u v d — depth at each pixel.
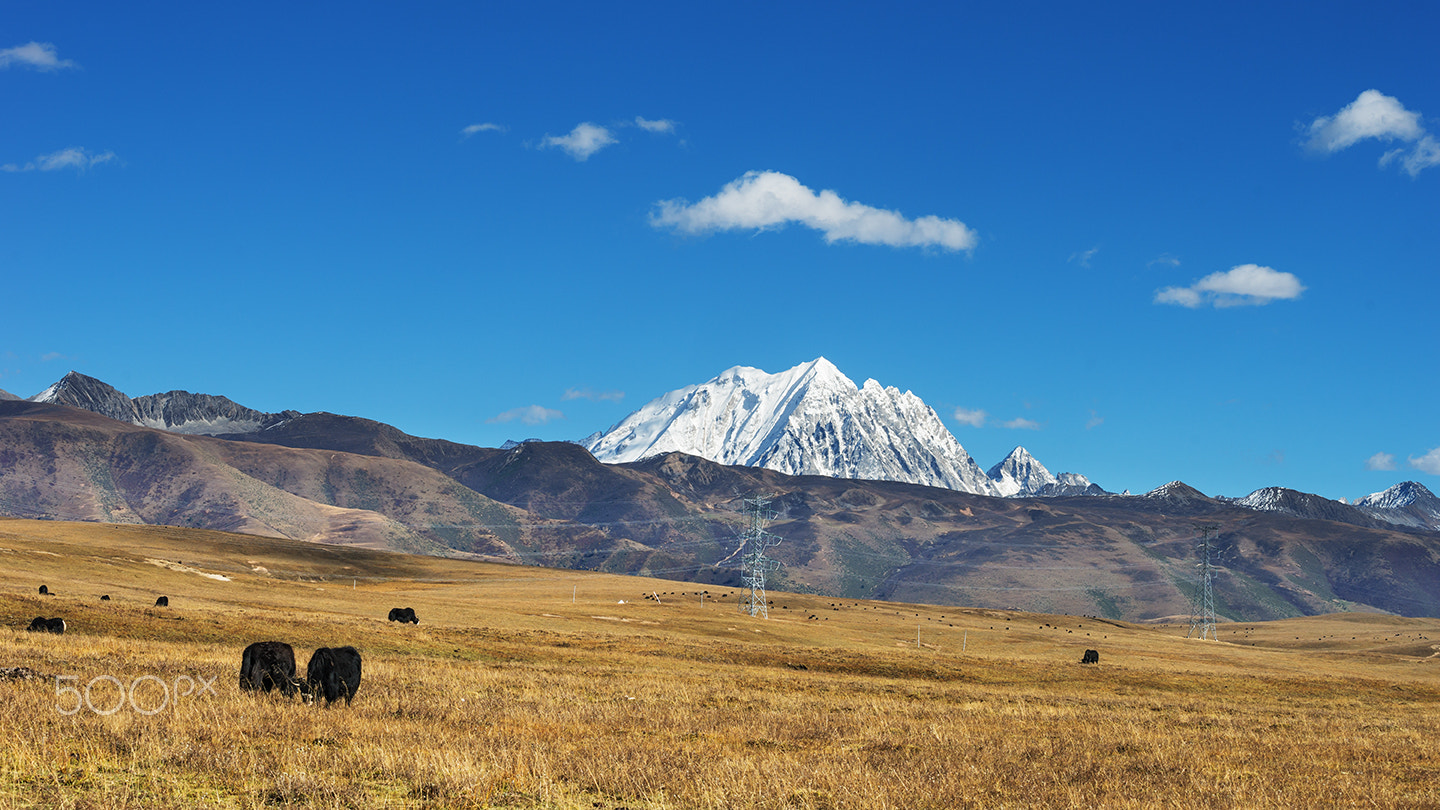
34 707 23.27
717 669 61.12
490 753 21.11
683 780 20.08
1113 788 22.41
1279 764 28.48
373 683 35.28
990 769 23.86
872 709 39.44
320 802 16.75
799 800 19.19
